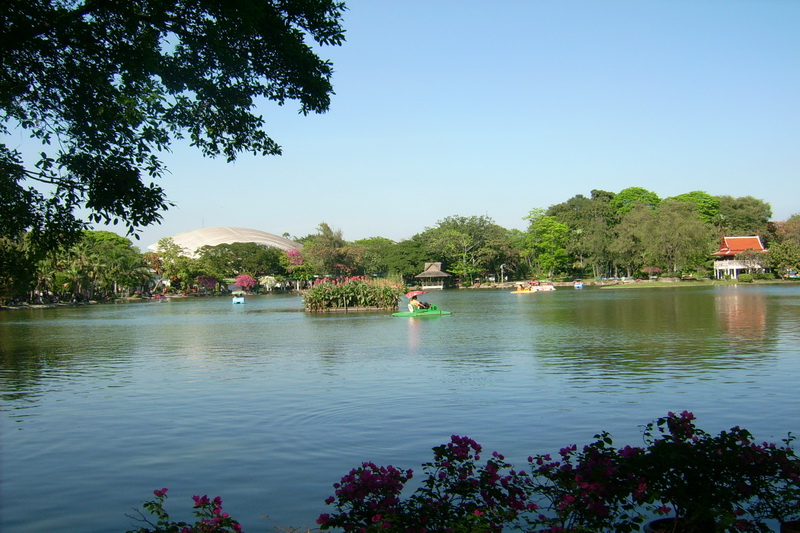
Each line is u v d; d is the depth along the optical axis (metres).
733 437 5.38
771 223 119.06
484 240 117.94
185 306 69.88
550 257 114.50
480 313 41.00
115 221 8.29
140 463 8.82
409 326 31.75
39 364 19.69
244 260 121.00
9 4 6.97
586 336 24.55
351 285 49.31
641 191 134.75
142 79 7.91
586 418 10.73
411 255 117.19
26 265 8.56
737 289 72.94
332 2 9.02
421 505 5.84
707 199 125.62
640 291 75.69
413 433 10.01
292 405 12.36
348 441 9.63
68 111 8.08
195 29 8.12
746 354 18.30
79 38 7.55
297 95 9.39
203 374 16.89
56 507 7.27
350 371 16.64
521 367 16.67
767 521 6.25
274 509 7.00
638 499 5.11
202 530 4.99
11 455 9.31
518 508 5.37
